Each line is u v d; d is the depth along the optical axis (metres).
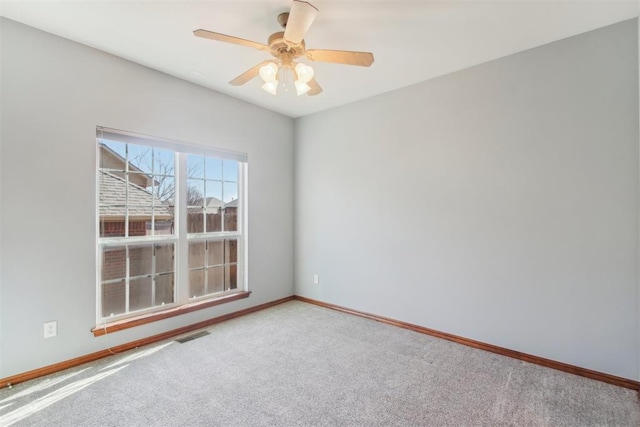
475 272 2.88
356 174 3.73
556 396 2.11
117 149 2.79
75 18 2.17
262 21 2.20
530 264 2.60
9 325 2.21
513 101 2.66
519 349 2.65
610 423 1.85
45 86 2.34
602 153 2.29
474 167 2.87
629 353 2.21
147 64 2.84
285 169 4.27
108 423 1.83
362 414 1.93
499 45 2.51
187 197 3.29
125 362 2.55
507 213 2.70
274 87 2.05
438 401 2.06
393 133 3.41
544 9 2.07
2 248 2.19
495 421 1.87
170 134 3.06
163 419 1.87
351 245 3.78
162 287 3.12
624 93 2.21
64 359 2.44
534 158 2.57
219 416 1.90
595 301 2.33
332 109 3.96
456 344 2.94
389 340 3.02
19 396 2.08
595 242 2.33
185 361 2.58
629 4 2.02
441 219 3.08
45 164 2.35
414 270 3.27
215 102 3.43
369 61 2.04
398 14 2.11
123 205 2.84
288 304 4.17
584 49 2.35
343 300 3.87
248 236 3.82
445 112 3.04
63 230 2.43
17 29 2.22
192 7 2.05
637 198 2.18
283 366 2.51
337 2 1.99
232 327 3.33
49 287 2.38
